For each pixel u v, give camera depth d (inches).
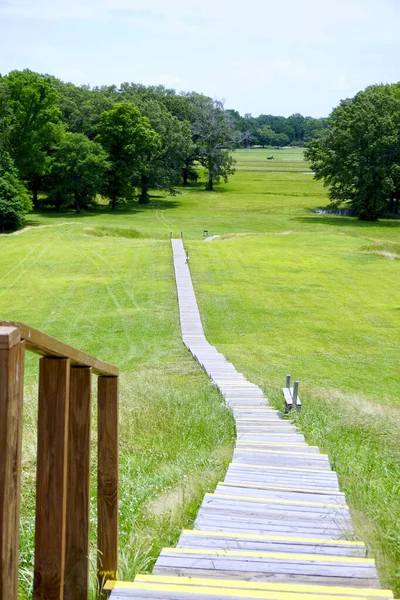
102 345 1165.1
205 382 752.3
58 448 95.7
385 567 177.8
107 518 140.9
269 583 148.6
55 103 3341.5
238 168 6353.3
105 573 141.4
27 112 3159.5
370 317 1414.9
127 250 2118.6
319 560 166.9
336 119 3294.8
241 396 640.4
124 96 4463.6
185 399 546.0
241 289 1625.2
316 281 1739.7
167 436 395.9
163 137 3823.8
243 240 2326.5
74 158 3304.6
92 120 3922.2
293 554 169.9
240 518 215.6
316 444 433.1
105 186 3550.7
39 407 95.7
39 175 3395.7
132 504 230.5
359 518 227.6
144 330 1262.3
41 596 96.7
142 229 2859.3
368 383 944.3
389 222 3196.4
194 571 159.9
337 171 3221.0
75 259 1998.0
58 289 1637.6
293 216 3437.5
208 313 1400.1
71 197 3395.7
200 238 2630.4
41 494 96.3
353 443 453.4
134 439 376.5
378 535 205.8
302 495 255.9
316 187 4909.0
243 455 349.4
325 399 694.5
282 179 5428.2
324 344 1202.6
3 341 69.1
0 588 69.2
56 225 2733.8
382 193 3171.8
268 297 1558.8
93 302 1507.1
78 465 114.9
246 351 1115.9
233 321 1347.2
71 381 113.6
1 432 69.7
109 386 139.4
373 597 142.6
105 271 1828.2
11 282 1729.8
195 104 4798.2
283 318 1385.3
